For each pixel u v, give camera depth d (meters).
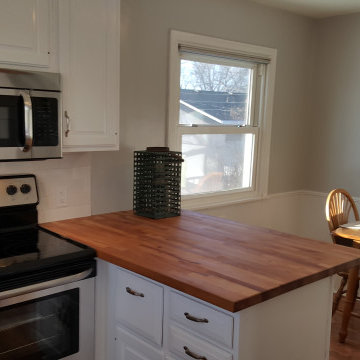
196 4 3.15
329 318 1.94
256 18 3.59
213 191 3.58
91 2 2.26
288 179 4.17
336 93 4.07
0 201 2.28
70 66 2.22
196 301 1.63
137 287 1.89
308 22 4.09
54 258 1.89
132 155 2.92
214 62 3.40
